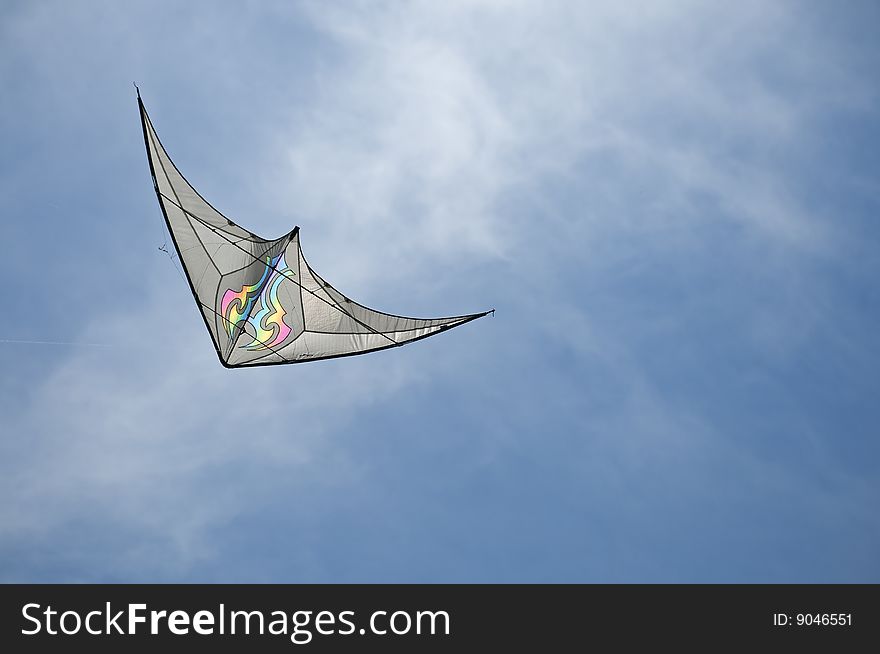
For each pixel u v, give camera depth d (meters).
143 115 8.44
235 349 9.42
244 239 9.36
